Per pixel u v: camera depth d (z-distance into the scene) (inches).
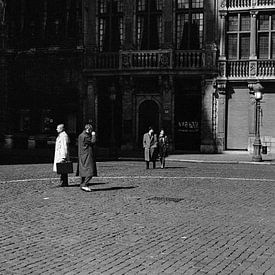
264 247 349.4
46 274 282.0
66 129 1625.2
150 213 476.7
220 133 1470.2
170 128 1505.9
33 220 439.8
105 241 362.6
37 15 1649.9
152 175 848.9
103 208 502.6
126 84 1533.0
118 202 541.6
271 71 1428.4
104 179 778.2
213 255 327.0
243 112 1460.4
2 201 545.6
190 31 1496.1
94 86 1577.3
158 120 1524.4
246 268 298.5
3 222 430.6
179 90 1507.1
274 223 434.0
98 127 1585.9
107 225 419.2
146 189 655.1
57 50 1612.9
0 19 1672.0
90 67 1572.3
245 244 357.7
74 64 1606.8
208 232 396.2
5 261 309.0
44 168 960.9
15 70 1678.2
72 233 388.5
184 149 1510.8
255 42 1439.5
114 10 1562.5
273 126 1434.5
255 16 1438.2
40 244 353.1
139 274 282.8
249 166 1089.4
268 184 722.2
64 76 1621.6
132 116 1536.7
